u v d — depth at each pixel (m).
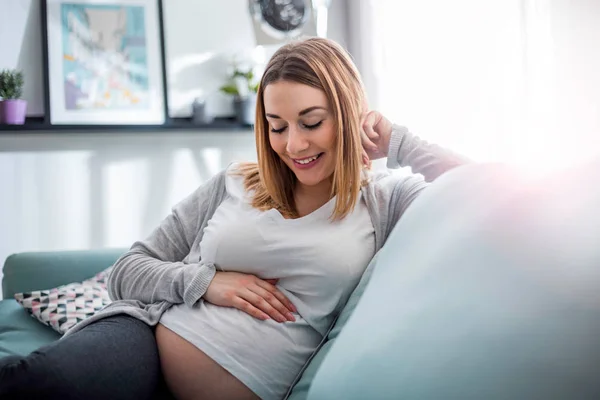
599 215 0.63
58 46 2.85
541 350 0.56
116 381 0.94
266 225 1.17
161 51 2.96
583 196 0.66
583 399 0.53
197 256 1.27
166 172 3.01
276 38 3.08
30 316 1.96
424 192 0.93
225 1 3.06
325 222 1.17
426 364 0.63
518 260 0.65
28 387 0.83
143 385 1.01
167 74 2.99
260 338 1.09
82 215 2.91
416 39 2.46
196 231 1.33
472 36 2.09
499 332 0.59
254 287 1.13
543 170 0.76
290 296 1.15
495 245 0.69
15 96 2.74
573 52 1.63
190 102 3.03
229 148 3.10
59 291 2.00
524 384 0.55
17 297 1.96
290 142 1.12
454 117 2.21
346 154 1.16
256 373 1.07
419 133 2.46
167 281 1.17
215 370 1.07
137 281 1.22
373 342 0.72
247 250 1.16
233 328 1.09
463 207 0.80
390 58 2.70
